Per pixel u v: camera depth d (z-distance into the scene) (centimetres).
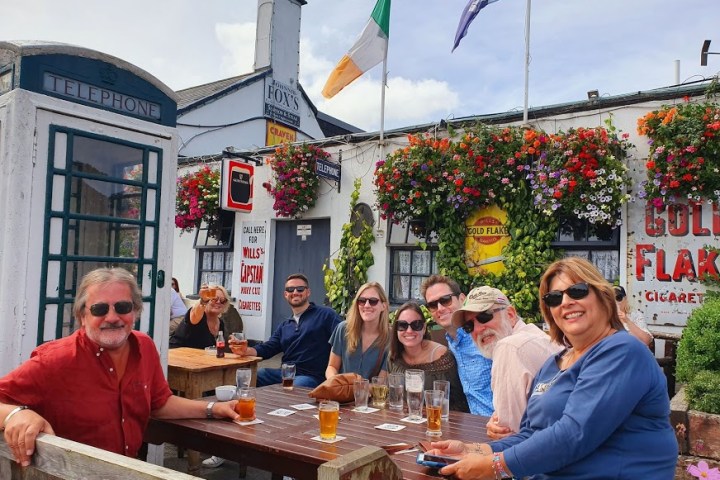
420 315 361
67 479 184
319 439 255
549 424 209
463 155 672
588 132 593
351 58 800
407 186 716
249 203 886
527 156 639
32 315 338
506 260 660
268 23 1289
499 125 698
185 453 479
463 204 683
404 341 357
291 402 336
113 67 381
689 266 571
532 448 193
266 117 1267
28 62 337
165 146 411
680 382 425
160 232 407
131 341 279
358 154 818
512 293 654
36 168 339
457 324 315
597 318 212
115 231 383
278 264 910
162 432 295
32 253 338
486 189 664
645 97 603
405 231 766
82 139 364
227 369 449
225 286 970
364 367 413
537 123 674
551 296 219
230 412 292
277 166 846
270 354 523
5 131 334
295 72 1355
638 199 602
